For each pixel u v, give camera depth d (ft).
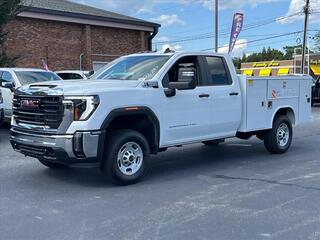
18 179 24.27
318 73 147.74
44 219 17.60
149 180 24.21
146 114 23.41
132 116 23.39
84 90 21.40
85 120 21.13
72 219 17.60
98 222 17.24
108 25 85.76
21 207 19.21
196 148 35.19
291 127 33.09
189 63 26.45
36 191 21.85
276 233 15.99
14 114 24.00
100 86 22.40
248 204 19.57
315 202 19.85
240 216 17.92
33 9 74.08
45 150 21.95
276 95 31.40
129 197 20.76
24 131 22.94
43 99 21.88
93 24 83.61
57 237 15.65
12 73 42.93
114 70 26.50
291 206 19.26
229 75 28.35
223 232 16.11
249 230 16.31
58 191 21.85
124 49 90.17
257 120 30.01
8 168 26.99
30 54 76.13
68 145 21.11
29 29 75.72
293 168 27.32
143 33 92.89
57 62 80.07
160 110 24.09
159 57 25.94
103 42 86.58
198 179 24.47
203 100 26.35
